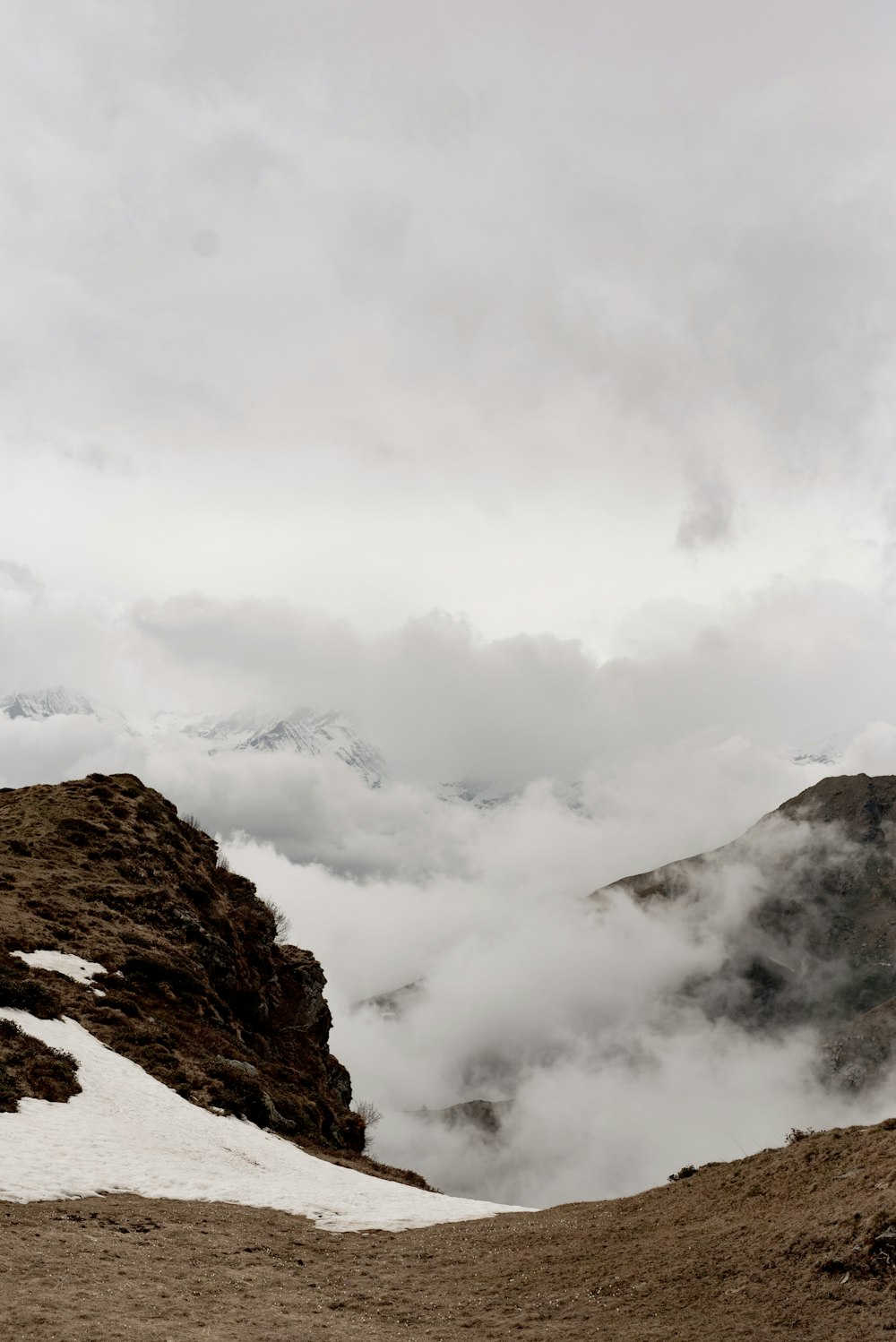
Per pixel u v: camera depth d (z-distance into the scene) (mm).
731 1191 27125
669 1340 18844
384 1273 25203
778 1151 29438
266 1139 45094
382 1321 21203
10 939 54562
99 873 73000
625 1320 20375
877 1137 26031
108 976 55562
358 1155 56031
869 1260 19750
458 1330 20594
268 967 81375
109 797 89875
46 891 65375
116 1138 35438
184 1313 19828
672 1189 30078
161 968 59625
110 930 62531
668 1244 24234
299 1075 63875
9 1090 36062
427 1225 31516
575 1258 24922
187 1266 23469
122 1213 27047
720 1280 21250
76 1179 29547
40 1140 32469
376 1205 34188
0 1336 16797
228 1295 21781
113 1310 19250
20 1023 43938
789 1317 18984
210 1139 40188
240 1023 66250
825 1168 25578
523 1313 21578
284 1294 22531
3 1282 19703
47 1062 40094
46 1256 21938
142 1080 44281
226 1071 50500
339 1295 23016
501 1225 30328
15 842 73500
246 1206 31203
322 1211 32281
